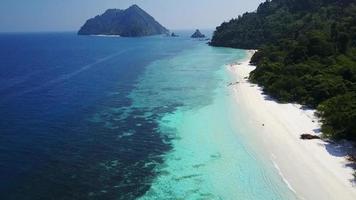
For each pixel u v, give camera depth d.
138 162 40.50
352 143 42.12
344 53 83.50
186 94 72.75
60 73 109.00
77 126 53.50
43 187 35.03
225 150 42.84
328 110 49.59
